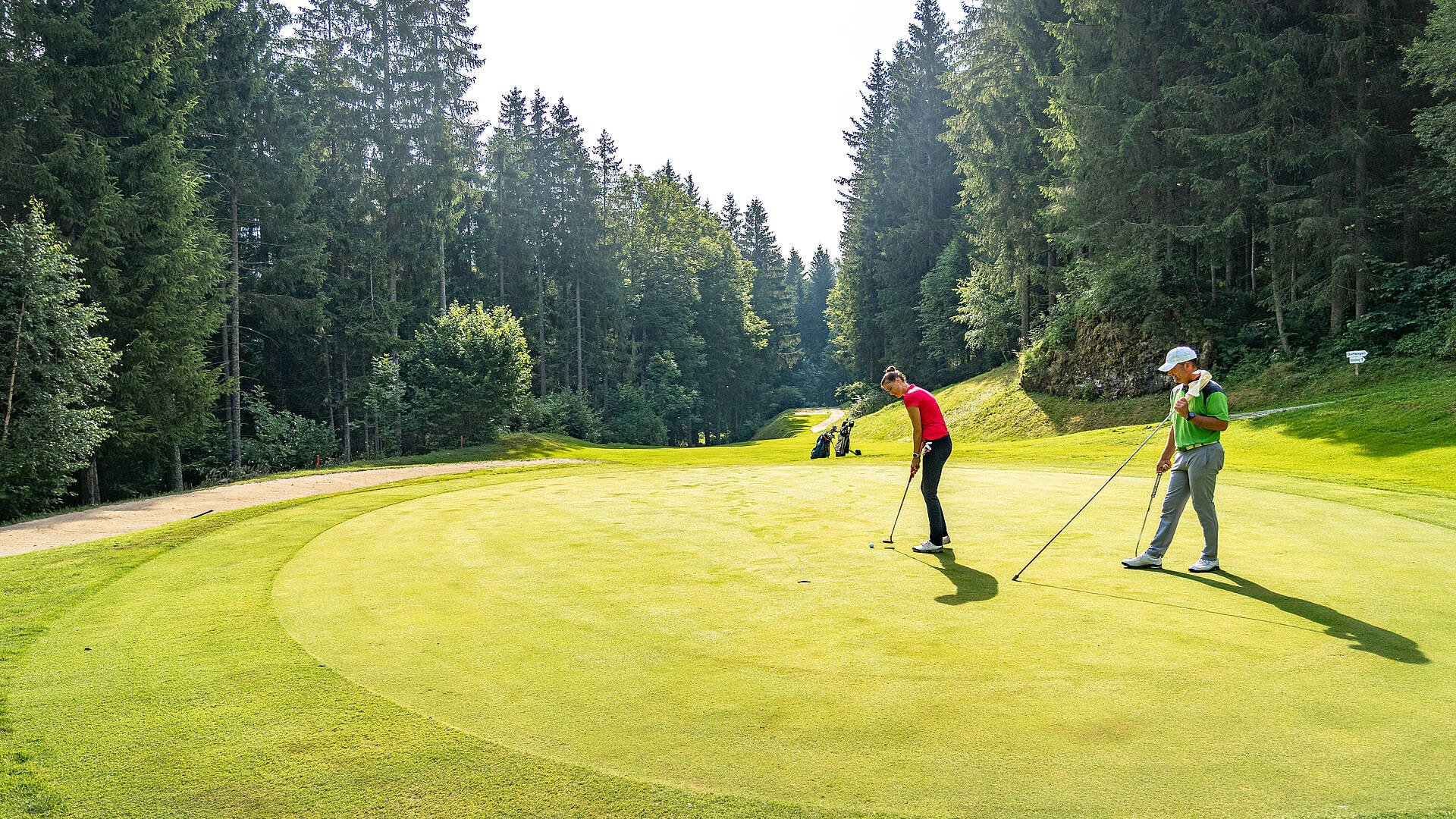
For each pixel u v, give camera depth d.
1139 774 2.27
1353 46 20.03
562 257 49.38
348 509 8.96
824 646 3.51
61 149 17.81
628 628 3.86
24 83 17.36
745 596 4.43
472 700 2.98
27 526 9.16
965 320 37.66
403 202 33.34
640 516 7.68
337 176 33.34
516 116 54.50
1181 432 4.94
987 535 6.34
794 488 10.05
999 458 16.03
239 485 13.53
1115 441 19.45
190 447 24.91
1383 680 2.97
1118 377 25.80
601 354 50.69
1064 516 7.21
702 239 62.97
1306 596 4.21
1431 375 18.34
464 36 33.84
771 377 80.56
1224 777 2.24
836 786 2.25
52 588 5.11
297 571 5.48
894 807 2.12
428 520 7.83
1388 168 21.58
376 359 31.19
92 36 18.33
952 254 42.38
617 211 53.81
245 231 31.30
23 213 18.05
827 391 91.25
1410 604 4.02
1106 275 25.53
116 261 19.33
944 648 3.44
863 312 55.06
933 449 5.70
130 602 4.71
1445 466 11.34
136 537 7.11
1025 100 29.03
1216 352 23.55
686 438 59.16
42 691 3.19
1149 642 3.46
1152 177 23.72
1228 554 5.38
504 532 6.87
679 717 2.78
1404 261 21.17
